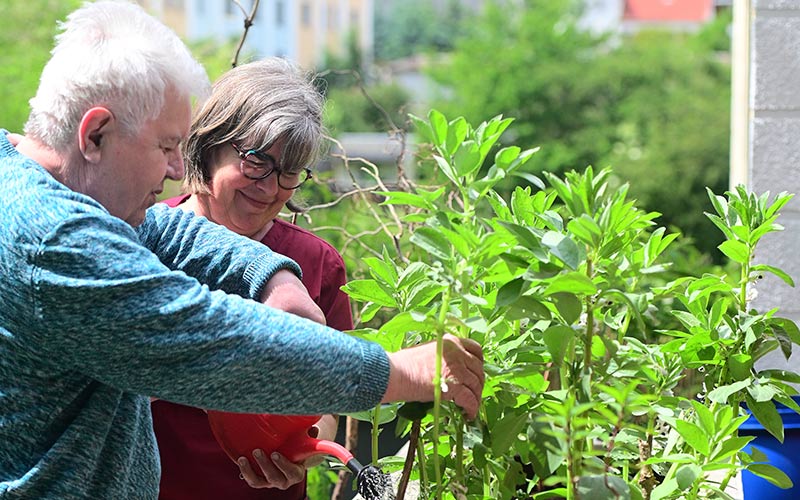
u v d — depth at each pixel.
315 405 1.40
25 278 1.35
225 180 1.96
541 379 1.63
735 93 3.06
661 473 1.81
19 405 1.41
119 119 1.42
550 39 19.12
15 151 1.44
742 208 1.76
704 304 1.77
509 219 1.68
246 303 1.42
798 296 2.73
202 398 1.38
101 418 1.45
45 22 9.85
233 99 1.95
